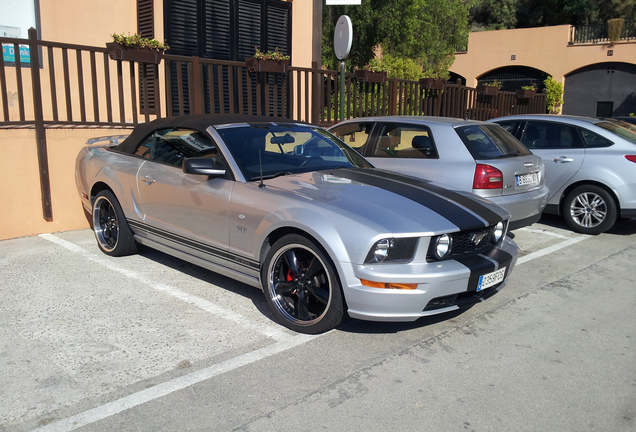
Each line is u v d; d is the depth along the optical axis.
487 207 4.08
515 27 42.25
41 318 3.94
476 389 3.12
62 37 8.20
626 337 3.90
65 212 6.34
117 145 5.62
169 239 4.73
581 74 27.52
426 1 20.20
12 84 7.79
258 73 8.02
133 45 6.59
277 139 4.71
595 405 2.98
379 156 6.44
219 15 9.36
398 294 3.35
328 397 2.98
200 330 3.81
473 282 3.59
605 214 6.89
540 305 4.52
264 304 4.34
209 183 4.28
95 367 3.24
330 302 3.55
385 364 3.38
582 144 7.09
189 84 7.29
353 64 20.08
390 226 3.42
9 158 5.84
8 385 3.02
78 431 2.61
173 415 2.77
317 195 3.81
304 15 10.83
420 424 2.75
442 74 21.22
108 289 4.55
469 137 5.89
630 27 26.03
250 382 3.12
